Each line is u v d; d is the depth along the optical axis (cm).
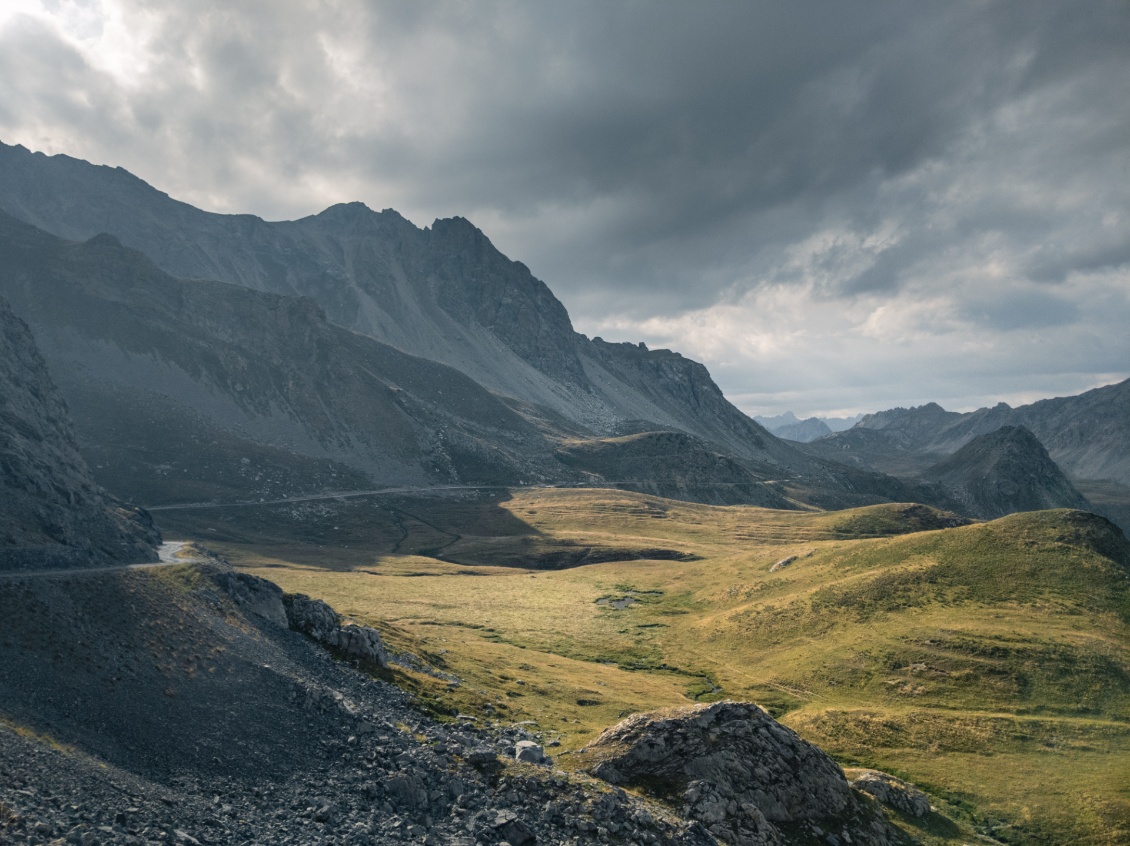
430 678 7231
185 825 3303
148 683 4541
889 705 8838
